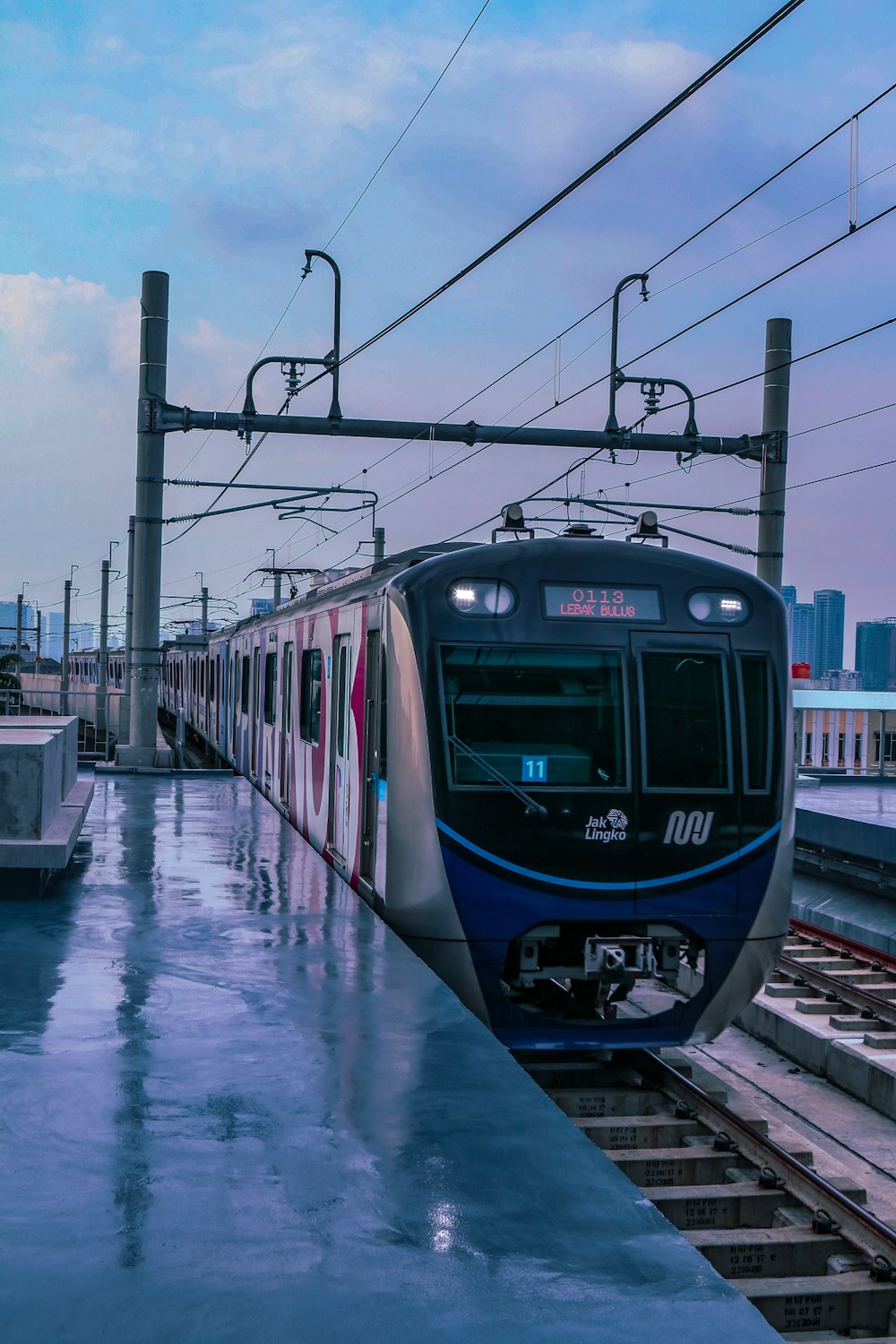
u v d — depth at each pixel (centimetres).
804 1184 599
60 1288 285
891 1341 488
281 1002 535
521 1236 318
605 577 759
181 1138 379
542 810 724
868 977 1071
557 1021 732
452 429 1630
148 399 1619
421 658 730
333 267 1622
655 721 745
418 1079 440
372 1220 325
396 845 736
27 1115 396
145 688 1670
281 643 1377
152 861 906
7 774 751
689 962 763
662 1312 280
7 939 644
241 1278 292
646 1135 675
